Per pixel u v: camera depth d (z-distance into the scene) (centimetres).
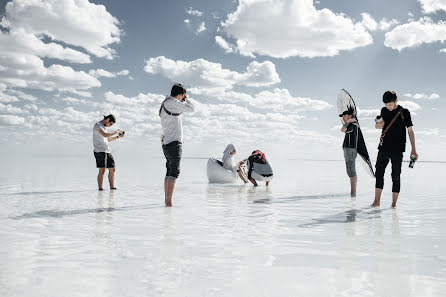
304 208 497
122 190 732
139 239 305
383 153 523
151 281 203
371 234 332
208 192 705
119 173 1379
